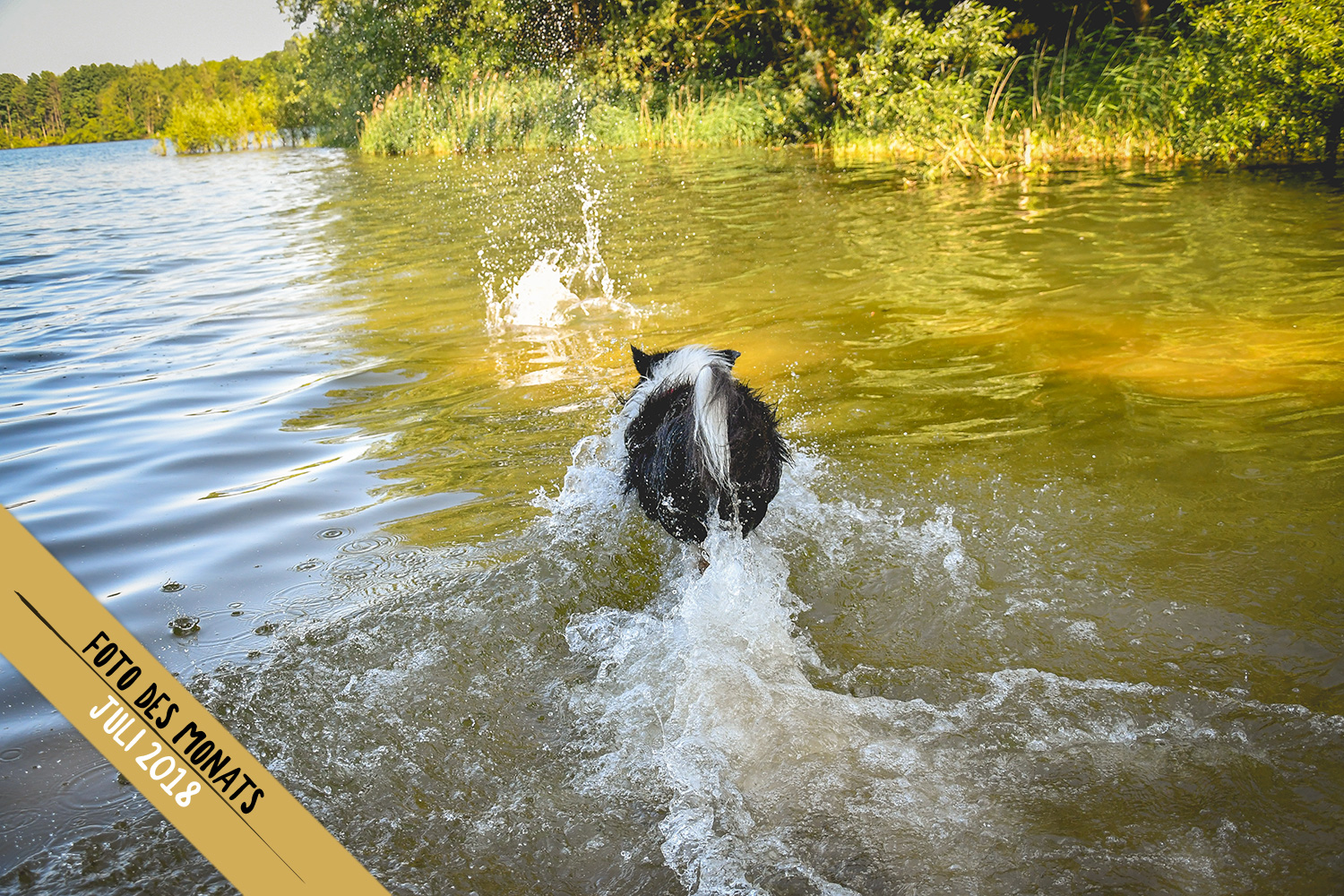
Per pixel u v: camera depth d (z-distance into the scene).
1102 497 3.97
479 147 24.75
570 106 23.80
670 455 3.55
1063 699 2.84
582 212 12.42
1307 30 9.98
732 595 3.49
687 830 2.45
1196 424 4.55
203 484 4.71
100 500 4.55
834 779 2.59
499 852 2.41
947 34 13.23
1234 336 5.69
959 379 5.43
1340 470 3.98
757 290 7.73
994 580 3.49
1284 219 8.35
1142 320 6.14
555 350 6.60
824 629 3.33
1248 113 10.61
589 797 2.60
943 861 2.29
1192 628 3.10
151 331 7.81
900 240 9.07
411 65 29.08
